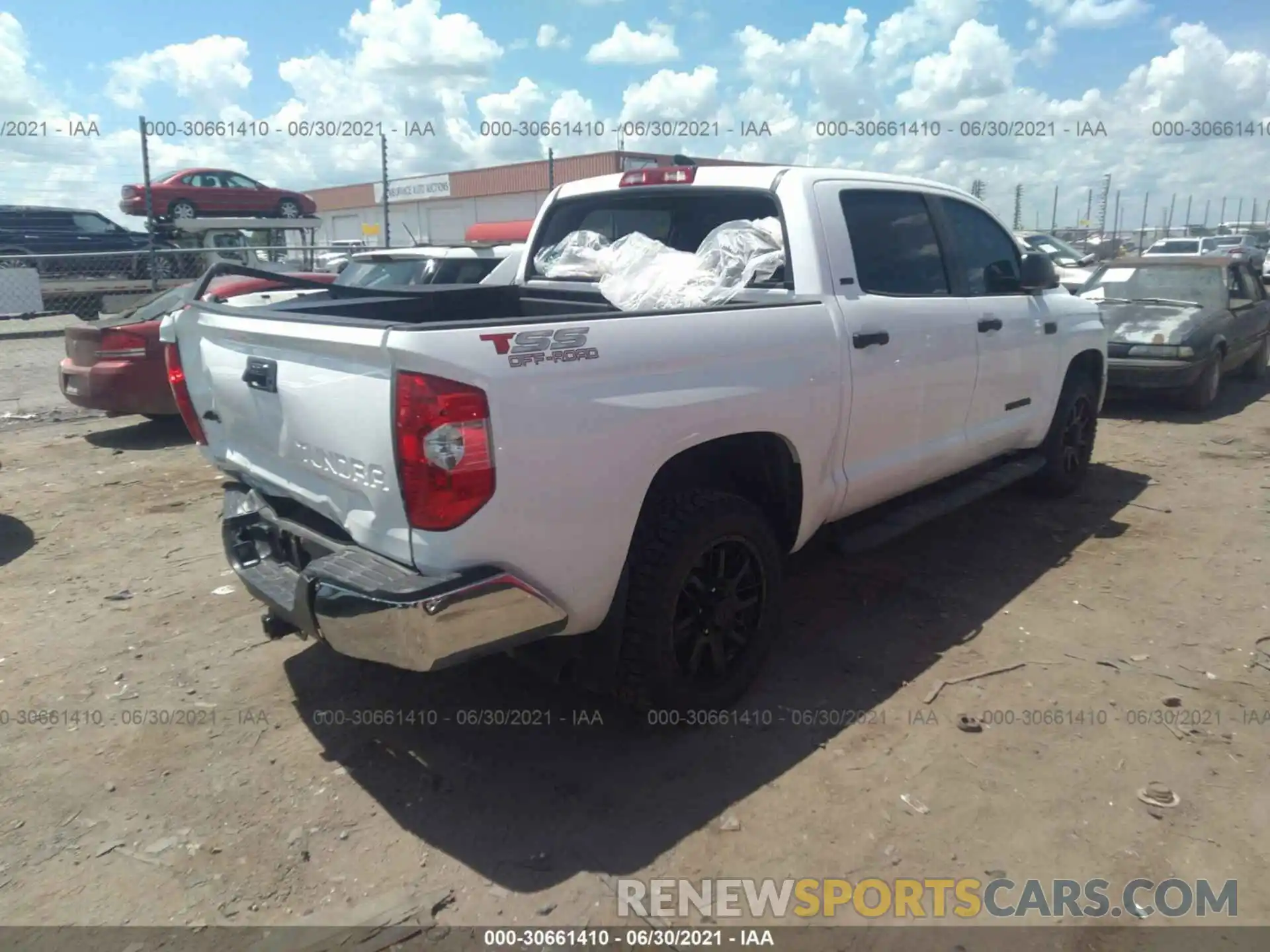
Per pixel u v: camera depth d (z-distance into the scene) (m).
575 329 2.80
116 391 8.09
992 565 5.01
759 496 3.78
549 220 4.97
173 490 6.79
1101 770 3.16
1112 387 9.23
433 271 8.58
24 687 3.85
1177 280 10.25
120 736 3.48
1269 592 4.62
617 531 2.95
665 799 3.06
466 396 2.54
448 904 2.62
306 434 2.97
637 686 3.25
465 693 3.76
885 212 4.29
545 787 3.14
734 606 3.50
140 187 20.92
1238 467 7.05
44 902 2.64
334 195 47.03
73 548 5.52
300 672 3.96
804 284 3.80
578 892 2.66
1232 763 3.20
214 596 4.77
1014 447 5.46
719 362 3.23
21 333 16.70
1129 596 4.58
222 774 3.24
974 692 3.68
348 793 3.12
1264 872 2.69
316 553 3.15
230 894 2.67
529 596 2.75
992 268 5.09
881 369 3.98
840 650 4.05
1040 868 2.72
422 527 2.62
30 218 20.34
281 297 8.91
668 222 4.61
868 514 4.53
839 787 3.10
